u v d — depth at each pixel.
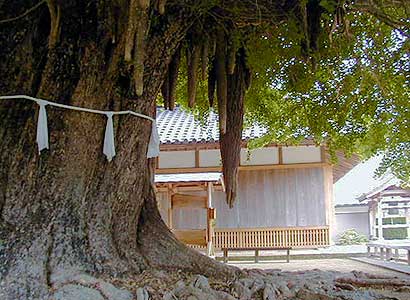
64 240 3.02
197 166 11.72
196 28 3.60
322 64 4.57
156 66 3.39
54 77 3.07
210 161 11.70
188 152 11.84
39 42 3.09
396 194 14.65
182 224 11.74
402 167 5.17
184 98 5.50
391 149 5.17
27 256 2.84
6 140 3.02
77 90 3.11
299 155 11.88
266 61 3.80
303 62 4.32
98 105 3.21
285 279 3.92
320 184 11.76
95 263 3.10
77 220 3.12
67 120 3.08
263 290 3.21
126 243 3.45
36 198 3.00
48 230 2.99
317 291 3.41
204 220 11.79
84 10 3.08
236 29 3.63
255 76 4.53
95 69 3.15
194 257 3.75
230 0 3.34
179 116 13.96
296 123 5.90
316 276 4.40
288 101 5.71
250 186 11.91
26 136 3.02
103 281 2.92
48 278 2.82
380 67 4.50
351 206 22.30
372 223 16.75
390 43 4.28
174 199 8.41
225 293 3.06
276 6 3.44
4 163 3.01
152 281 3.18
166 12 3.23
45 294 2.70
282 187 11.84
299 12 3.46
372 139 5.25
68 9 3.02
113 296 2.79
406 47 3.78
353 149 5.43
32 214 2.97
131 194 3.50
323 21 3.60
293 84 4.82
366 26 4.25
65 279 2.83
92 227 3.20
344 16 3.40
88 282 2.84
